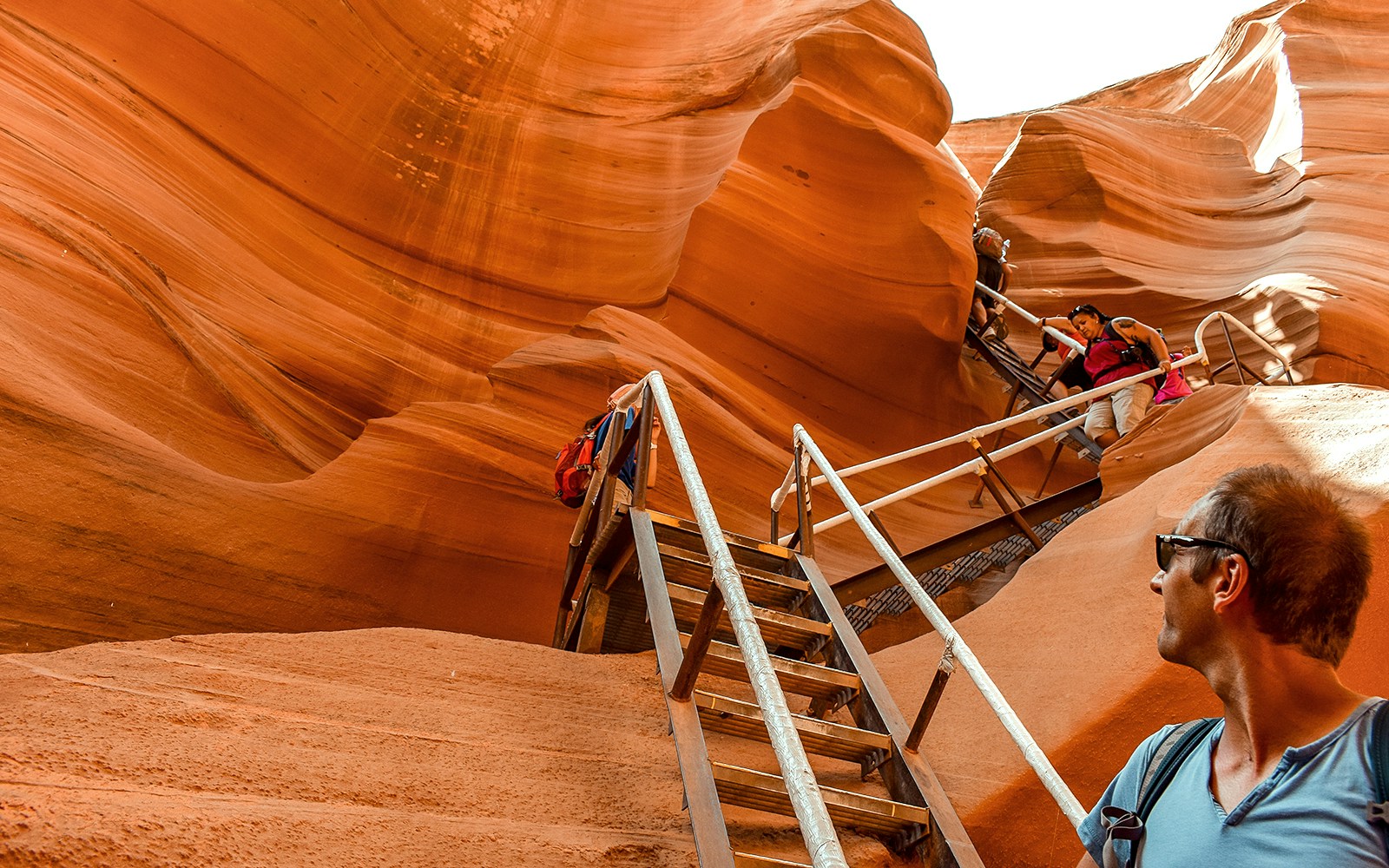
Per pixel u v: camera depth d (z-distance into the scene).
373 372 8.98
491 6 13.33
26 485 5.02
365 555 6.39
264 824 2.29
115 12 9.33
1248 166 17.12
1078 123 16.64
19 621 4.78
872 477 10.16
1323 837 1.23
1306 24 18.55
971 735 3.72
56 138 7.72
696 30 14.83
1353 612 1.46
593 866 2.54
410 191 10.91
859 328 10.48
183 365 7.09
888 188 10.88
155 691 3.00
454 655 4.02
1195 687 3.47
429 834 2.48
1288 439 4.37
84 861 1.95
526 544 6.96
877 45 11.80
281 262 9.47
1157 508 4.34
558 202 11.52
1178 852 1.41
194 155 9.28
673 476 8.04
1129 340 8.15
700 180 11.91
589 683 4.02
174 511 5.61
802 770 1.84
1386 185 14.68
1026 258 15.97
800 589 4.44
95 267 6.83
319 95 10.70
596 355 8.26
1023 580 4.75
